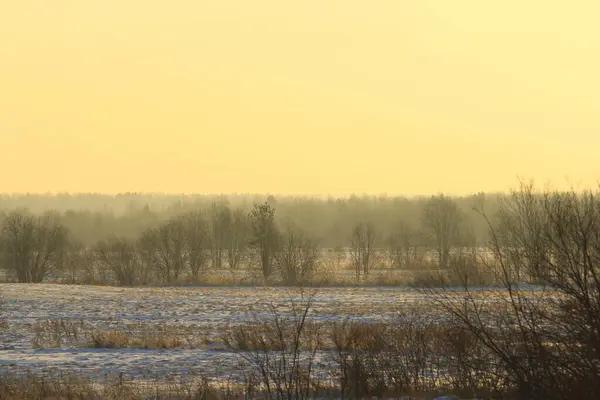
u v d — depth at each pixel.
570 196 31.58
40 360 66.00
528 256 32.34
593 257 30.52
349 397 39.97
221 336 77.25
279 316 101.00
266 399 38.94
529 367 31.91
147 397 43.91
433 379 42.78
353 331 57.31
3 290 149.50
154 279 198.38
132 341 76.69
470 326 35.59
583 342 30.25
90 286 168.12
